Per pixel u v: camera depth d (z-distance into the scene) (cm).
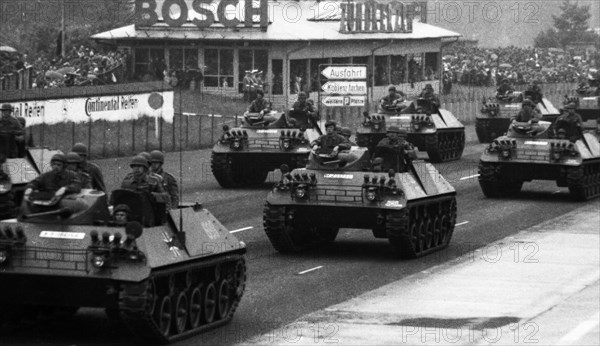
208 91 9525
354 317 2994
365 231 4550
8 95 5988
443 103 10919
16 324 2844
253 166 5862
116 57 9362
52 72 7862
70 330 2777
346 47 10456
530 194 5931
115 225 2689
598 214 5203
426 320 2989
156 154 2973
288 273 3600
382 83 11150
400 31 11212
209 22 9606
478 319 3022
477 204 5488
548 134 5822
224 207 5106
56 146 6088
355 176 3991
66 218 2695
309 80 10081
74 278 2562
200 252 2791
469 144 8781
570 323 2995
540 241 4384
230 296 2966
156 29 9575
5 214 4069
